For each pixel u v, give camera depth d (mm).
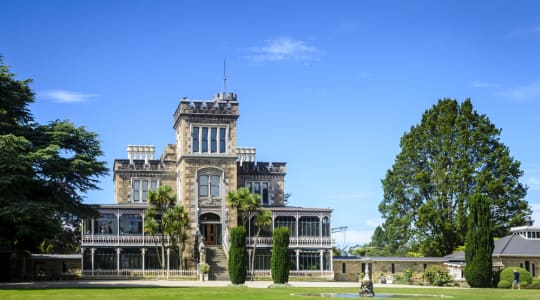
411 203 93312
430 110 94875
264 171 89875
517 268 61875
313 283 71312
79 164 58219
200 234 79188
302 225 81938
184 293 43188
